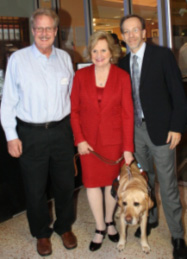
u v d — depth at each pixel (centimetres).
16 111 216
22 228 271
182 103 202
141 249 232
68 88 225
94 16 422
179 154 341
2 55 418
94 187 229
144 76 208
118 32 405
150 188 230
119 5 391
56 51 223
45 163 221
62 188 235
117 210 292
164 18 313
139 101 218
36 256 231
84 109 219
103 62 208
